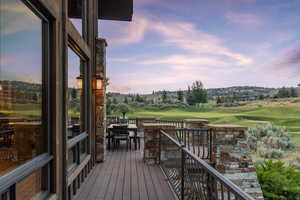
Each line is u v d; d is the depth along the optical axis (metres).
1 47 1.93
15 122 1.97
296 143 9.90
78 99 3.79
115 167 4.59
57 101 2.34
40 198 2.05
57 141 2.33
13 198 1.63
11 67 2.00
